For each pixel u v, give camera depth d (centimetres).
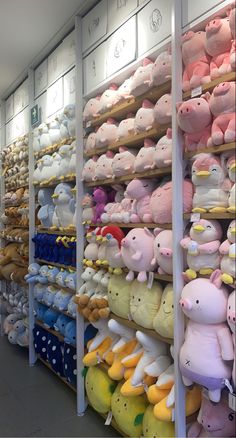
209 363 146
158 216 181
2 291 426
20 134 381
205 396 156
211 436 160
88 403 255
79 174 252
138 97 200
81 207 252
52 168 298
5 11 251
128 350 210
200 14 159
